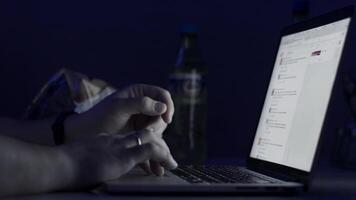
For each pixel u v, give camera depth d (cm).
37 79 185
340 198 90
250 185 89
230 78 188
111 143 95
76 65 186
